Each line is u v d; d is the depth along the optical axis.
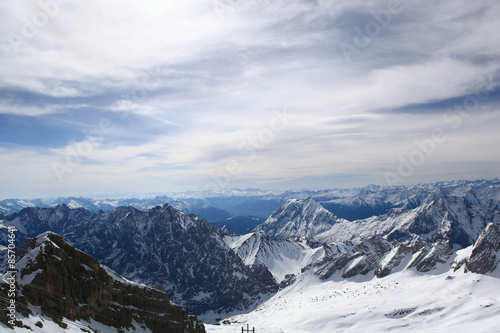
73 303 129.88
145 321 154.62
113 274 165.62
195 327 172.75
